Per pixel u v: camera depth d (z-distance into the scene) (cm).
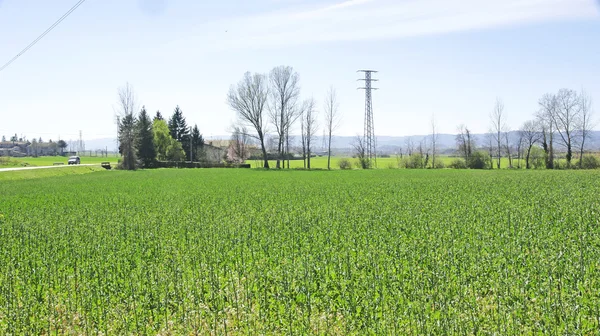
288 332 1012
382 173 6931
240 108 10269
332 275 1306
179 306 1157
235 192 3862
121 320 1101
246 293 1240
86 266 1487
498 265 1351
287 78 10238
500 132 9919
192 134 13425
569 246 1570
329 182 4862
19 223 2377
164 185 4781
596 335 935
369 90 9850
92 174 7450
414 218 2198
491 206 2578
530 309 1060
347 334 1009
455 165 9150
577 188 3581
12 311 1137
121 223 2323
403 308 1074
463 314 1052
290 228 2028
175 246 1773
